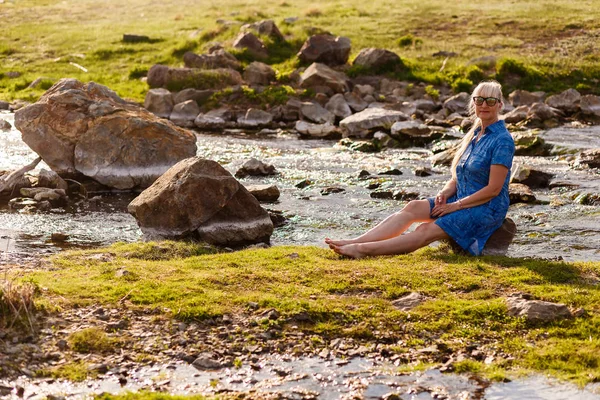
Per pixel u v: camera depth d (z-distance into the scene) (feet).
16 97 78.95
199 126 69.67
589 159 45.80
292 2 129.90
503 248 24.41
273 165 47.57
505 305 18.02
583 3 116.26
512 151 23.04
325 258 23.22
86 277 20.48
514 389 14.39
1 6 133.18
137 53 96.73
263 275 20.66
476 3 120.37
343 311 17.89
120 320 17.10
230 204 29.14
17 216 33.83
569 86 83.71
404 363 15.71
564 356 15.57
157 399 13.53
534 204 36.14
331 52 87.56
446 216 23.36
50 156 40.75
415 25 107.04
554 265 21.74
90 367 14.99
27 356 15.24
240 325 17.16
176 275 20.65
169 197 28.48
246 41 90.63
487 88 23.13
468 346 16.31
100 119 40.86
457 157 24.27
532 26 103.50
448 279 20.26
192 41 96.37
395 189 39.11
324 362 15.70
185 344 16.24
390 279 20.25
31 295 17.15
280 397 14.10
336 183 41.83
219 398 13.94
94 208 36.22
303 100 76.48
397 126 58.44
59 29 111.65
